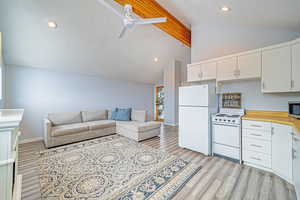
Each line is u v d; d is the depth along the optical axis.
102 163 2.39
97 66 4.50
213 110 2.90
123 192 1.65
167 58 5.48
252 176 1.98
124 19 1.99
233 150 2.47
